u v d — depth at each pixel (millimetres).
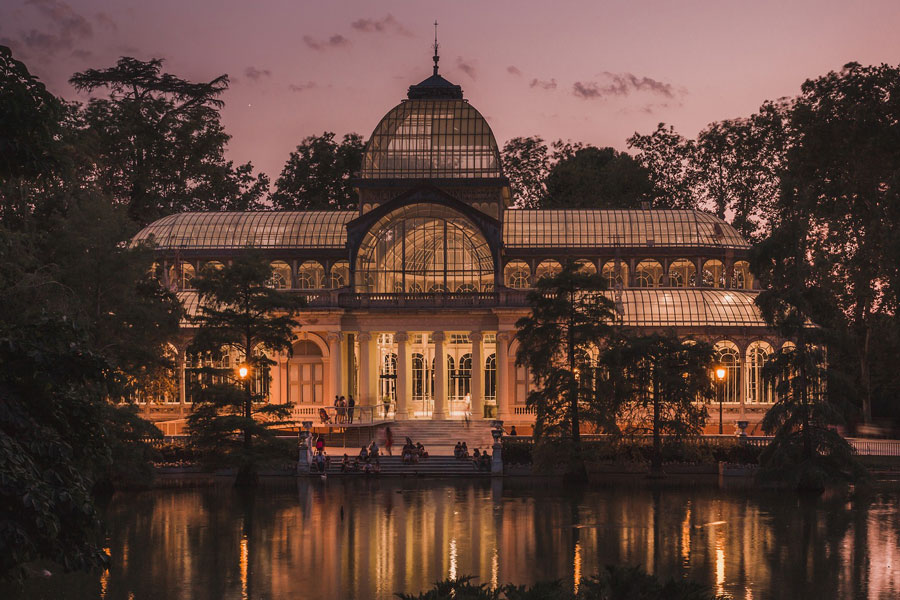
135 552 45219
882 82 98062
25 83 21594
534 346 72250
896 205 88375
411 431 85062
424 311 88562
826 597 36781
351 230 90312
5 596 37531
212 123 124438
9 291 42375
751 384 86438
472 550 45219
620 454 73062
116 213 69125
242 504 59250
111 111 117875
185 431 69125
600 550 45062
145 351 65062
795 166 102625
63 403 21672
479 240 90250
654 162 127312
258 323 71062
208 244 96812
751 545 46031
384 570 41406
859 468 62750
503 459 74312
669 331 77750
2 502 19078
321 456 73875
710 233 96938
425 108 94438
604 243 95750
